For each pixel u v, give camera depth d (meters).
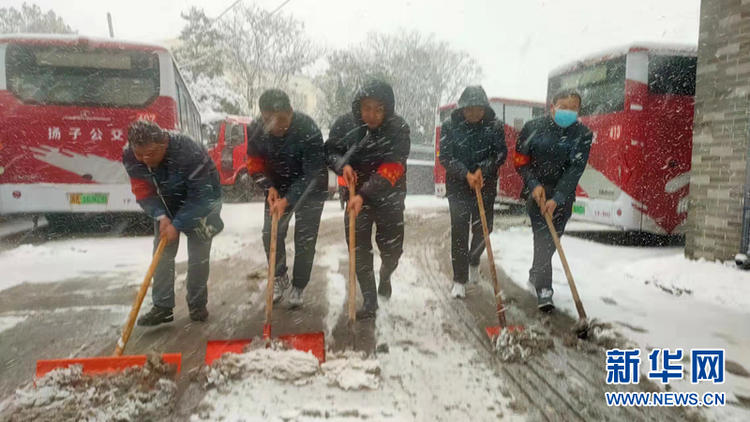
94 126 7.50
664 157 7.66
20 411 2.41
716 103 5.46
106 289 4.68
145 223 9.00
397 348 3.27
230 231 8.62
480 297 4.48
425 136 23.23
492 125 4.43
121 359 2.74
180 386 2.71
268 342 2.99
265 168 3.92
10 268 5.50
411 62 23.33
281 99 3.62
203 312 3.78
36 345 3.32
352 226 3.48
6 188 7.36
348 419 2.38
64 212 7.50
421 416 2.43
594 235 8.70
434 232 8.66
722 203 5.39
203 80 22.59
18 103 7.34
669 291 4.77
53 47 7.40
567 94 4.00
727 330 3.68
